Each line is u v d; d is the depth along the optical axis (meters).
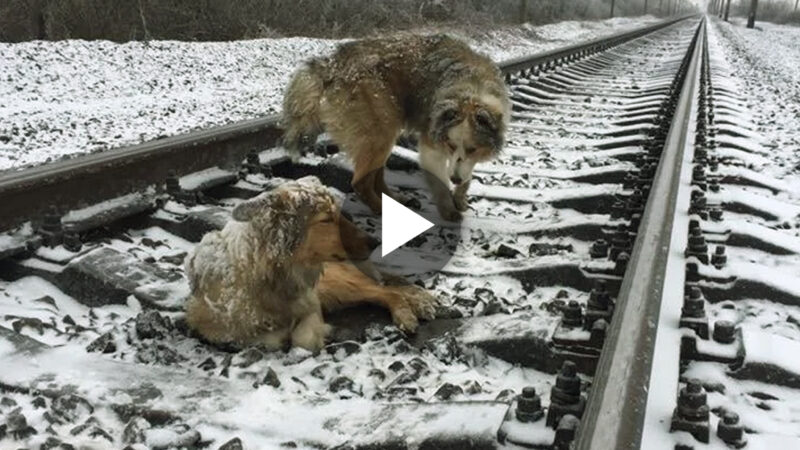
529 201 2.82
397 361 1.51
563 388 1.21
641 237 1.74
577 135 4.35
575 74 7.96
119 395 1.34
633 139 3.97
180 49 7.39
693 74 6.14
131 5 8.12
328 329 1.67
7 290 1.80
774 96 7.34
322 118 2.73
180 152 2.62
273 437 1.25
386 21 12.63
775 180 3.33
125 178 2.38
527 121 4.85
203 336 1.65
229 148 2.90
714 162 3.34
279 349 1.63
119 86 5.80
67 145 3.78
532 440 1.17
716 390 1.38
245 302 1.59
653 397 1.28
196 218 2.26
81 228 2.09
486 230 2.45
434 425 1.22
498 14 17.64
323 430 1.26
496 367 1.54
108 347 1.54
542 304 1.82
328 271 1.80
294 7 10.62
